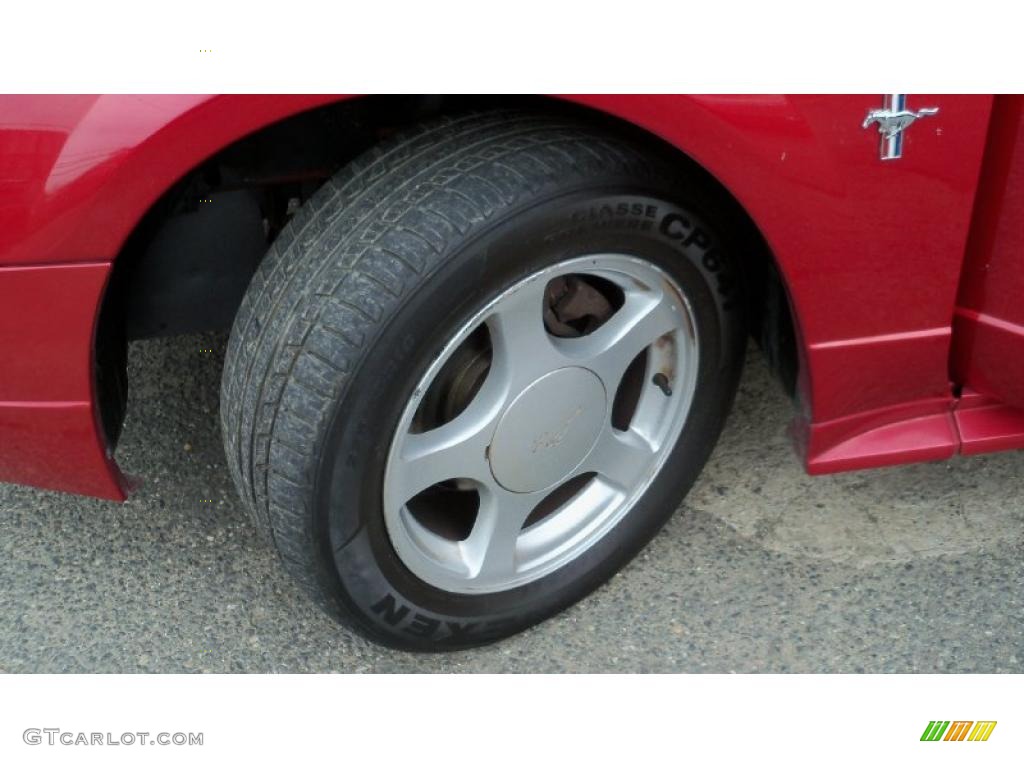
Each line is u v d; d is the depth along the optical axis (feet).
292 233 5.94
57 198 5.11
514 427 6.23
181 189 5.92
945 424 7.16
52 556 7.63
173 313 6.61
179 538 7.75
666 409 6.98
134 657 7.00
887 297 6.38
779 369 7.20
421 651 6.82
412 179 5.65
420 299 5.48
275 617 7.27
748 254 6.82
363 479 5.84
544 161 5.61
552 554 7.00
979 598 7.29
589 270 6.02
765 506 7.93
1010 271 6.36
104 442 6.07
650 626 7.20
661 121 5.49
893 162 5.88
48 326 5.46
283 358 5.62
